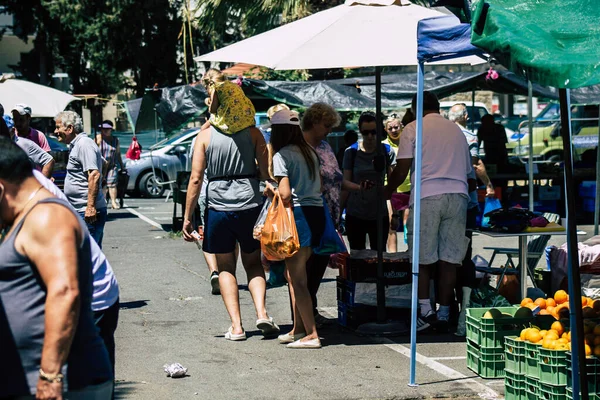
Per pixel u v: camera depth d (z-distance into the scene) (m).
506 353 6.08
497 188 15.03
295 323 7.70
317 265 8.06
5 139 3.56
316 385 6.41
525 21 4.66
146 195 24.00
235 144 7.59
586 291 8.23
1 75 16.78
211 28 21.19
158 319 8.73
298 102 15.70
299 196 7.21
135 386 6.38
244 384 6.43
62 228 3.38
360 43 7.21
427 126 7.78
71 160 8.71
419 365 6.97
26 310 3.41
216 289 10.02
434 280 8.38
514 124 28.02
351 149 9.52
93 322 3.67
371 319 8.18
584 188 17.61
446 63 7.81
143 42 35.22
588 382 5.55
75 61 38.50
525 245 7.97
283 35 7.66
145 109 20.41
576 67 4.11
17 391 3.40
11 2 37.94
